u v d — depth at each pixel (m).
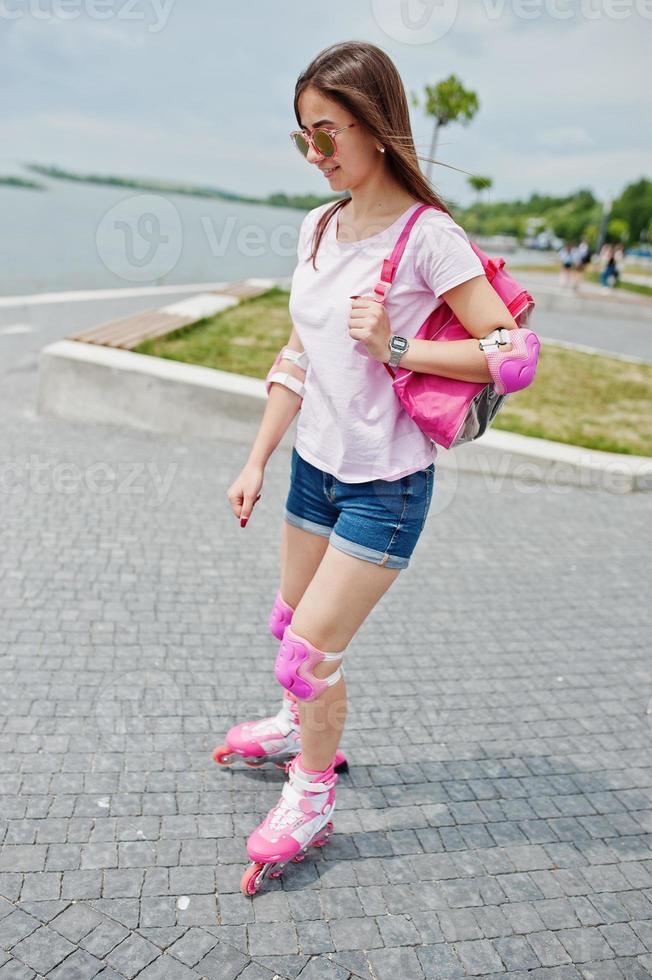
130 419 5.37
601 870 2.08
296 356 1.90
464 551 4.07
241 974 1.67
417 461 1.67
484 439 5.32
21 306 8.31
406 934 1.82
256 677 2.75
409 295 1.59
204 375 5.36
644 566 4.08
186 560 3.60
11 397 5.83
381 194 1.60
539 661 3.08
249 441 5.30
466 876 2.01
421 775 2.38
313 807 1.90
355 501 1.70
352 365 1.63
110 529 3.84
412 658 3.01
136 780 2.21
